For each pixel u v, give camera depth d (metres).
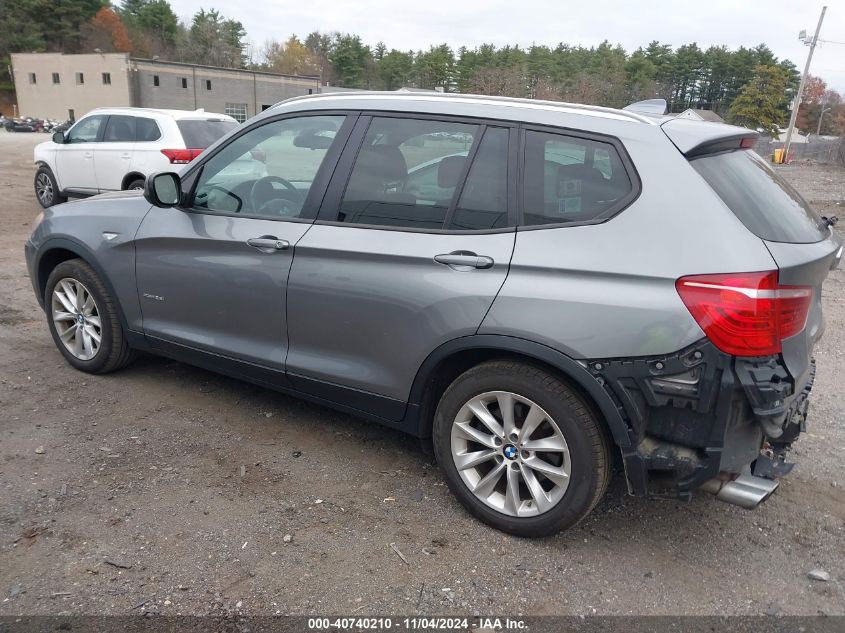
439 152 3.28
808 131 107.75
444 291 3.08
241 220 3.80
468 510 3.28
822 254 2.82
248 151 3.89
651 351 2.68
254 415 4.27
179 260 4.02
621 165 2.88
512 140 3.13
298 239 3.54
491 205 3.10
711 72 100.56
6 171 19.00
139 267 4.22
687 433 2.72
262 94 76.75
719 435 2.66
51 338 5.45
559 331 2.81
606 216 2.85
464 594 2.79
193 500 3.33
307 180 3.64
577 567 2.98
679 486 2.77
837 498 3.62
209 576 2.81
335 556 2.98
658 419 2.77
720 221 2.67
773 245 2.66
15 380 4.59
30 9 98.56
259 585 2.78
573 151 3.00
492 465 3.25
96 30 105.31
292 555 2.97
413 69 96.31
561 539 3.17
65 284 4.66
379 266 3.28
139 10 124.25
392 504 3.38
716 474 2.70
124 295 4.34
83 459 3.65
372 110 3.52
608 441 2.92
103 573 2.80
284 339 3.71
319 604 2.69
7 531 3.03
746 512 3.46
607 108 3.09
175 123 10.88
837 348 6.02
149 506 3.26
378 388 3.41
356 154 3.50
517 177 3.07
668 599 2.81
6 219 11.08
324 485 3.53
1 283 7.09
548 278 2.88
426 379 3.25
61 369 4.81
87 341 4.64
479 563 2.97
